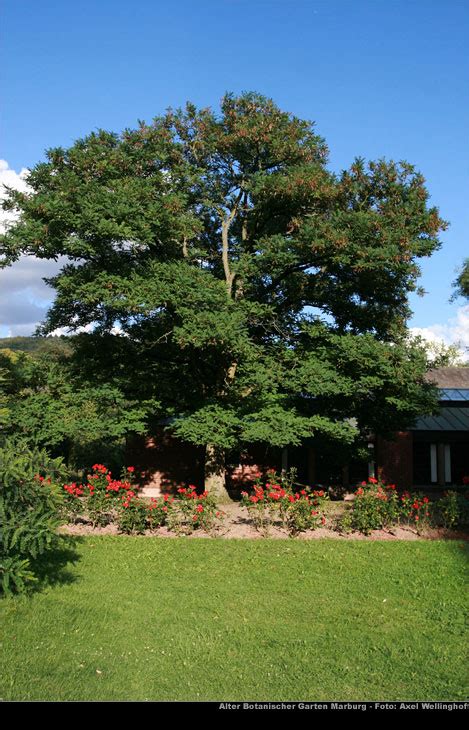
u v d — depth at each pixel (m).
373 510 13.19
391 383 15.58
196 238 18.42
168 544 11.77
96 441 24.88
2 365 20.64
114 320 17.11
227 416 15.27
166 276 14.20
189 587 8.91
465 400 26.84
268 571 9.93
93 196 13.66
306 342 17.14
